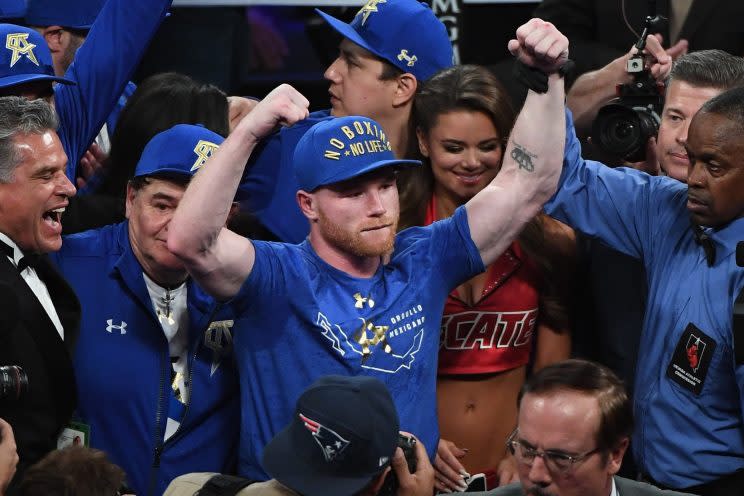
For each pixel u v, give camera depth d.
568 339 14.37
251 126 10.92
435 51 14.95
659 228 12.43
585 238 14.31
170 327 12.78
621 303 13.91
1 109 11.88
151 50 19.75
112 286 12.79
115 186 14.37
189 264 11.12
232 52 19.77
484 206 11.95
